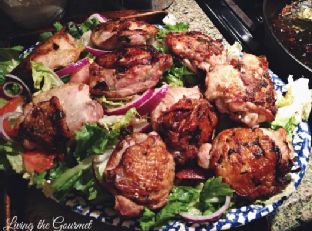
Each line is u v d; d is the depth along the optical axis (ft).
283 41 2.14
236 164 1.32
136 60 1.51
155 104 1.50
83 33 1.82
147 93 1.50
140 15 1.99
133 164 1.28
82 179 1.36
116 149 1.35
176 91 1.51
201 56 1.59
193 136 1.39
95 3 2.30
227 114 1.51
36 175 1.40
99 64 1.54
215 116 1.46
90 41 1.74
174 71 1.63
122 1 2.22
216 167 1.34
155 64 1.51
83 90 1.46
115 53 1.56
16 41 1.94
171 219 1.32
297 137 1.54
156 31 1.70
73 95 1.45
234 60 1.58
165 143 1.40
